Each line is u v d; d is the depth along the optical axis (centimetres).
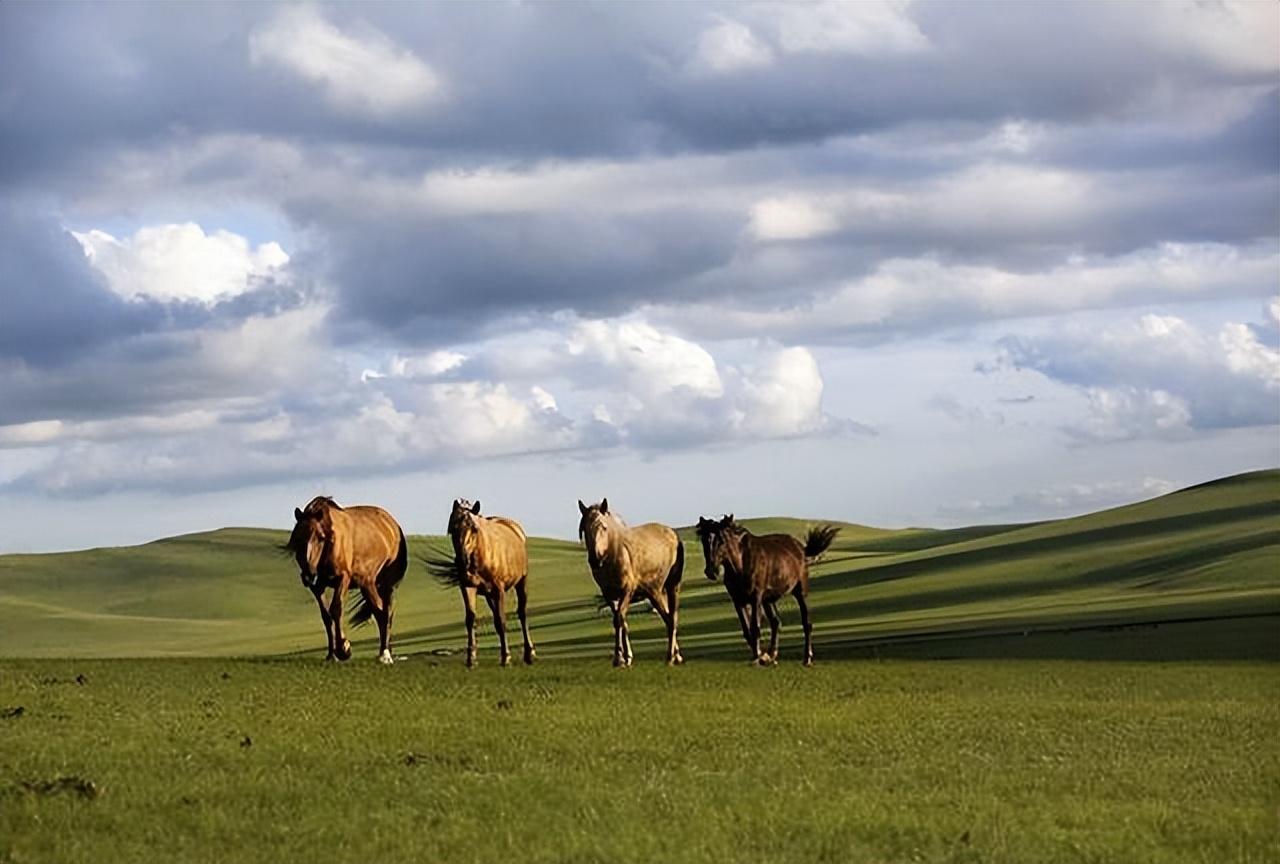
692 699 2572
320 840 1421
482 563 3203
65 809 1518
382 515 3388
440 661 3500
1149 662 3669
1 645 11250
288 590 15012
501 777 1739
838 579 11019
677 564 3478
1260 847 1463
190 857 1355
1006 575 9488
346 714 2283
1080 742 2122
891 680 3042
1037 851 1420
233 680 2827
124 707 2355
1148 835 1498
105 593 14975
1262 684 3022
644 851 1377
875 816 1542
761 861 1361
